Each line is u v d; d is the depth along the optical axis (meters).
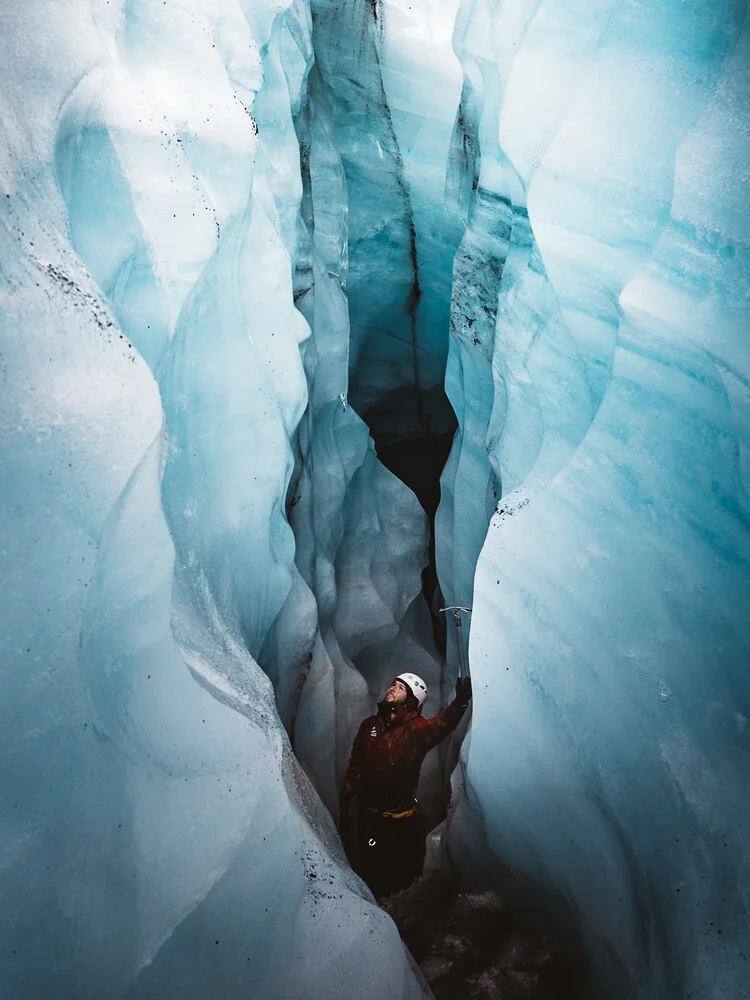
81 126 1.41
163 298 1.64
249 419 1.98
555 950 1.98
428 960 2.06
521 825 1.91
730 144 1.53
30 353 1.19
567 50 1.89
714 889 1.49
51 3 1.35
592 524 1.78
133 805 1.31
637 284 1.66
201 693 1.48
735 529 1.58
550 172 1.84
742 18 1.54
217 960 1.36
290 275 2.20
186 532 1.74
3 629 1.13
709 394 1.59
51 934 1.15
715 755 1.56
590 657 1.75
